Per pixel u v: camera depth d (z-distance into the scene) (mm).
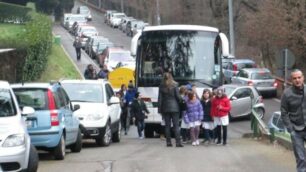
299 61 56094
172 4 95562
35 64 41500
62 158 19078
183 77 26609
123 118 31875
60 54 64625
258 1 76062
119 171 16391
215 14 85250
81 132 23094
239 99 39219
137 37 27172
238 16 80438
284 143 22203
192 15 91688
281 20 56656
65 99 20672
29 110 16250
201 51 26750
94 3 169625
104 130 23578
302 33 55156
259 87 50812
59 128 18719
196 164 17578
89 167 17312
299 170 13953
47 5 113125
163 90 22484
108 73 40625
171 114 22594
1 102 15320
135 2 123500
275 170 16406
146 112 27281
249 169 16562
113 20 116562
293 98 13828
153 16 104812
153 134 29641
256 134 27438
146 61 27047
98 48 65875
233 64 53719
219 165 17359
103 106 24062
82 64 63688
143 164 17625
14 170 14305
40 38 43406
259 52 72188
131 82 31906
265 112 43938
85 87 24875
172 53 26812
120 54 55844
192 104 24094
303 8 55344
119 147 23484
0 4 68062
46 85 19188
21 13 70875
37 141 18453
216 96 24203
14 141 14352
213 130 24719
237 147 22594
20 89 18953
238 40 78500
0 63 32875
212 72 26656
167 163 17781
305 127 13867
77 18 106438
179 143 22859
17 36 42438
